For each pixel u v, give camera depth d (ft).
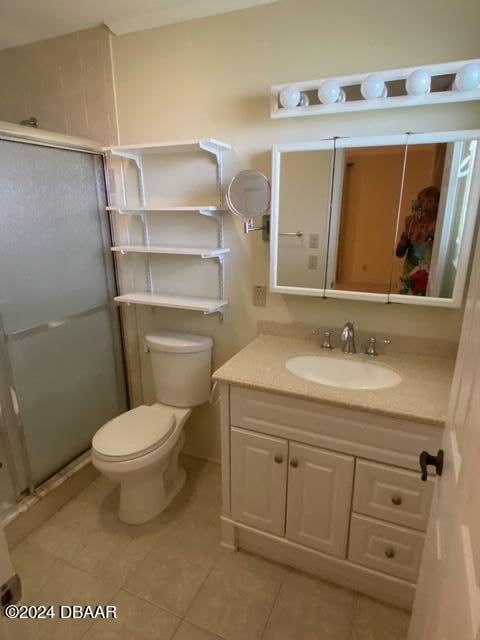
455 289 5.07
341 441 4.63
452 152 4.81
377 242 5.41
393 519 4.61
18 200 5.69
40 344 6.29
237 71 5.76
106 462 5.60
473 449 2.04
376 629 4.69
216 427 7.59
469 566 1.78
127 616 4.83
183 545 5.84
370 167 5.22
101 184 7.07
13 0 5.57
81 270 6.89
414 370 5.26
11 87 7.33
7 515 5.78
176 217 6.82
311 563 5.33
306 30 5.27
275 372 5.18
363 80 4.84
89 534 6.02
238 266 6.56
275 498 5.24
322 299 6.08
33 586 5.19
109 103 6.67
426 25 4.73
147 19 5.98
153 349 6.84
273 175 5.65
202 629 4.70
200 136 6.23
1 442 5.80
